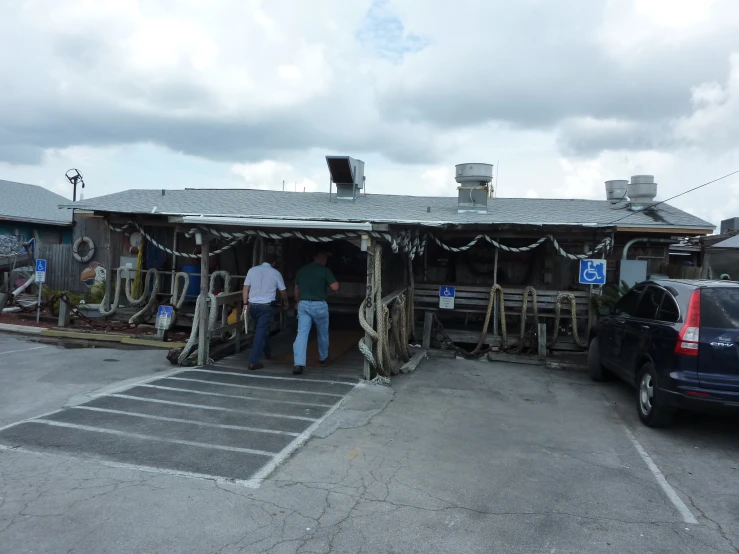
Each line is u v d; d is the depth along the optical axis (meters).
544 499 4.51
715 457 5.58
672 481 4.97
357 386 7.79
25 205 21.56
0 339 11.30
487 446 5.70
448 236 11.59
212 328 9.17
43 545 3.58
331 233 8.17
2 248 19.41
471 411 6.93
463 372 9.16
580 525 4.10
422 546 3.73
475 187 12.12
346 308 13.51
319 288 8.48
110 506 4.12
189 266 13.66
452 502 4.39
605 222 10.75
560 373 9.32
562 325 11.77
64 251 17.59
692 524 4.17
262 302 8.58
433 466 5.11
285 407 6.72
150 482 4.54
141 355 9.82
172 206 12.68
